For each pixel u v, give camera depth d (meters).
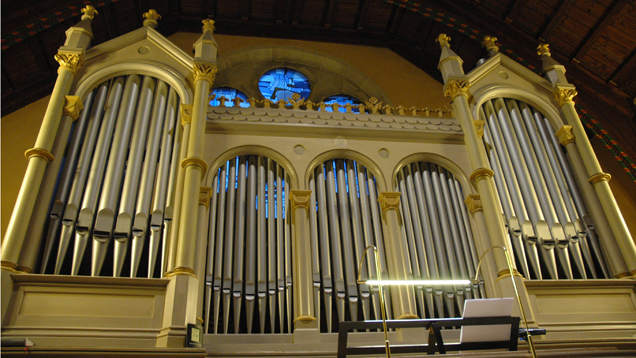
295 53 13.25
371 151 8.02
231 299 6.67
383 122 8.33
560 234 7.48
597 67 11.43
